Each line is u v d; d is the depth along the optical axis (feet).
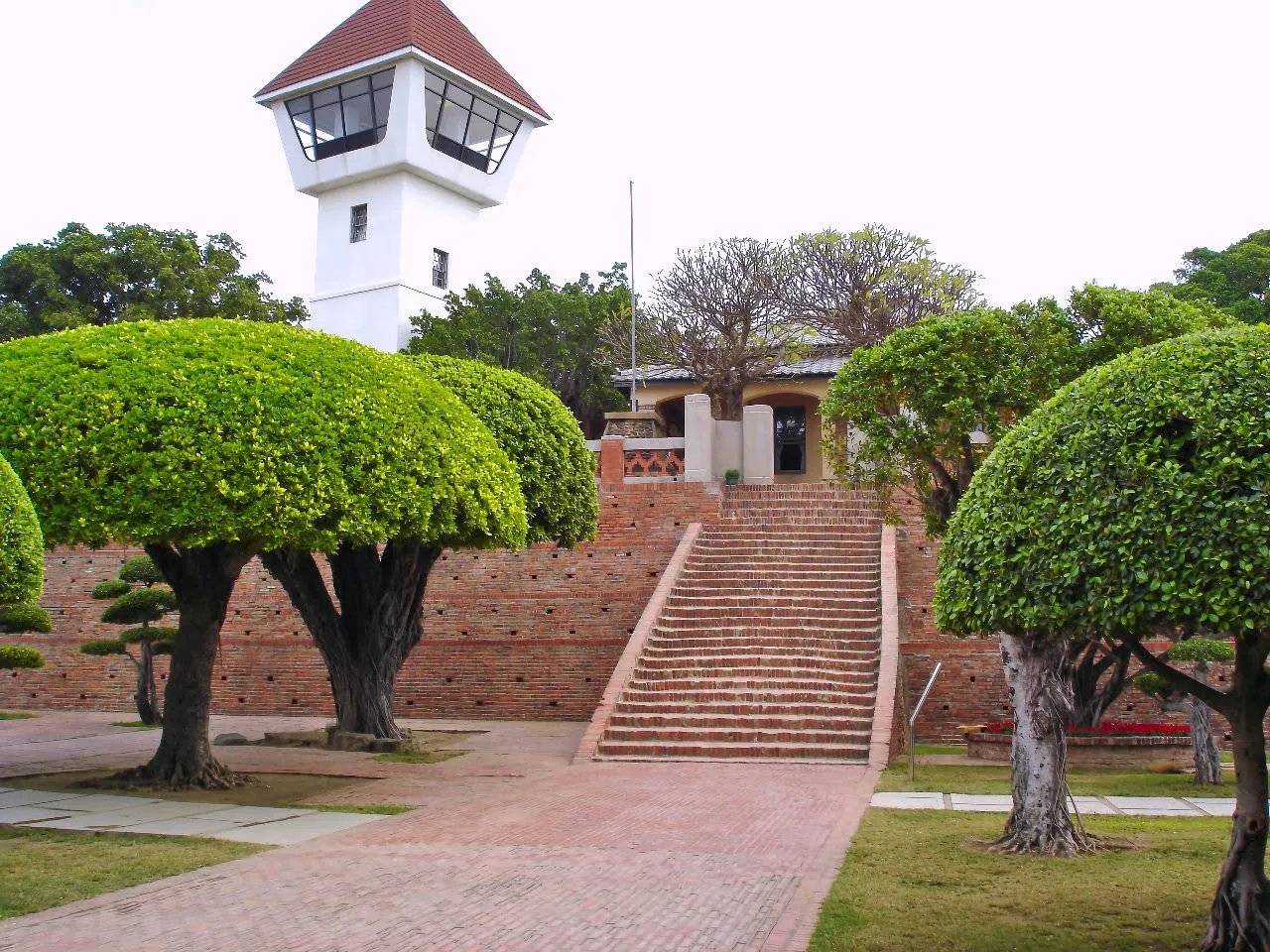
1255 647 24.81
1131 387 24.39
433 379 61.05
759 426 95.40
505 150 148.77
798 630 71.67
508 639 85.05
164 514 43.14
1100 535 23.03
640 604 83.51
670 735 61.77
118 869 33.99
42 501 43.52
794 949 25.89
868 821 41.83
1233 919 24.80
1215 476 21.84
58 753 65.31
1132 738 58.85
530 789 50.62
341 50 138.31
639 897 30.73
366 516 46.37
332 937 27.09
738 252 126.72
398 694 86.02
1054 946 25.59
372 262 138.21
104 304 138.51
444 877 33.19
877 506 58.23
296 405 45.98
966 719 73.46
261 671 89.15
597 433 146.61
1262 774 25.00
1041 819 36.40
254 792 50.37
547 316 137.28
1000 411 48.39
